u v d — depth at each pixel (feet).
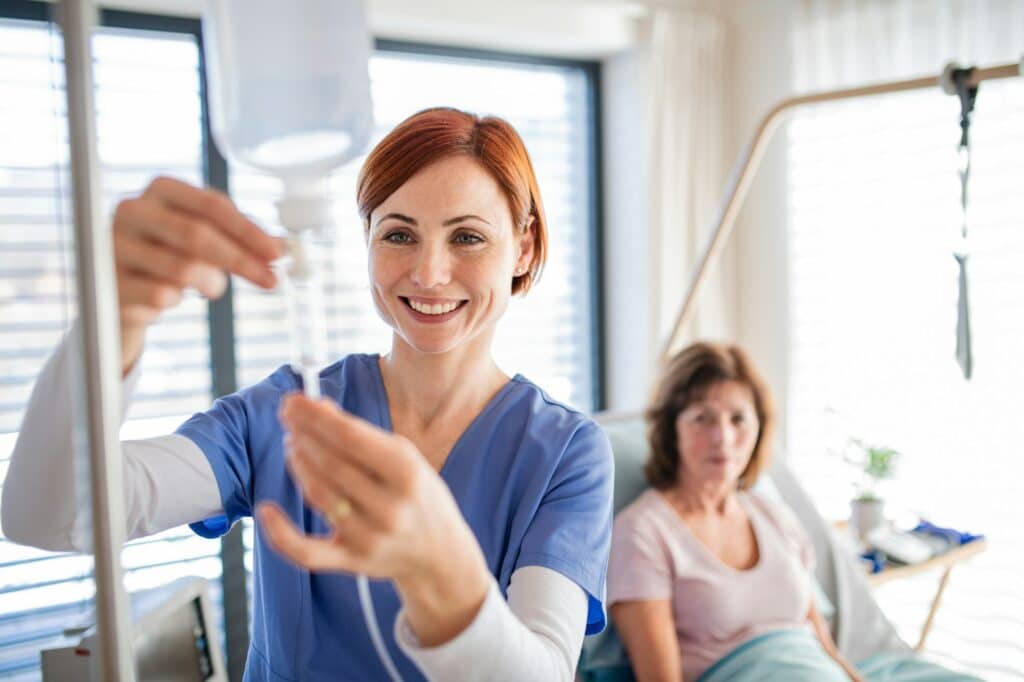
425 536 1.63
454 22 9.10
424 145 2.91
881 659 6.74
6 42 7.15
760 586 6.08
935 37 8.79
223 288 1.89
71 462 2.05
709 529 6.22
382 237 2.98
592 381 11.19
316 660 3.09
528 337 10.76
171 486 2.79
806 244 10.05
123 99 7.96
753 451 6.51
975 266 8.65
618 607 5.85
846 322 9.73
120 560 1.68
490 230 2.97
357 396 3.39
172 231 1.77
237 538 8.54
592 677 5.99
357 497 1.55
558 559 2.87
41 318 7.22
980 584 8.71
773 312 10.46
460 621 1.84
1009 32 8.29
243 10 1.65
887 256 9.33
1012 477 8.48
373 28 9.16
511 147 3.07
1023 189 8.29
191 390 8.54
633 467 6.84
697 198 10.32
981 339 8.64
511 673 1.94
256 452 3.14
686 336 10.39
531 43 10.00
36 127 7.22
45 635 7.17
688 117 10.21
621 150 10.74
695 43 10.22
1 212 7.11
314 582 3.12
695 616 5.95
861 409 9.64
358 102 1.73
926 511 9.12
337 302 9.04
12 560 7.13
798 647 5.82
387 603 3.06
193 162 8.30
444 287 2.97
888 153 9.25
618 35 10.16
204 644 4.29
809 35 9.71
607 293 11.12
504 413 3.32
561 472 3.18
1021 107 8.24
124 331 1.86
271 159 1.72
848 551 7.37
